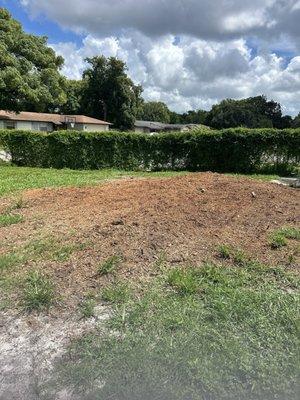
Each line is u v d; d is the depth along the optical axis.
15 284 3.83
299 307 3.29
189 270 3.98
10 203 7.42
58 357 2.81
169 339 2.89
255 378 2.52
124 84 61.94
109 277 3.89
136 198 6.92
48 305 3.42
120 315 3.23
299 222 5.70
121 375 2.55
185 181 8.47
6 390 2.54
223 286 3.66
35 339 3.02
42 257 4.45
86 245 4.67
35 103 31.95
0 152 17.33
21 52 30.64
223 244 4.63
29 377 2.64
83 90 63.44
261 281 3.81
